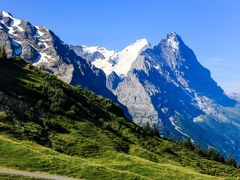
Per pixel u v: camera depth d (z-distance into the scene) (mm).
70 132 134875
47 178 81875
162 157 149250
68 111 150000
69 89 173875
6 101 132500
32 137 116375
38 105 143750
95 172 92938
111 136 146500
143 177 96375
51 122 134125
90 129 144125
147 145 157125
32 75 173250
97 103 181000
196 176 122938
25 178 78812
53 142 120812
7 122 119812
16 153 92438
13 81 154750
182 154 169625
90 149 125500
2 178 76375
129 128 166250
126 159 124062
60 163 93312
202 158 178750
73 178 87250
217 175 150250
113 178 92250
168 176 115438
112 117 170875
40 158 92875
